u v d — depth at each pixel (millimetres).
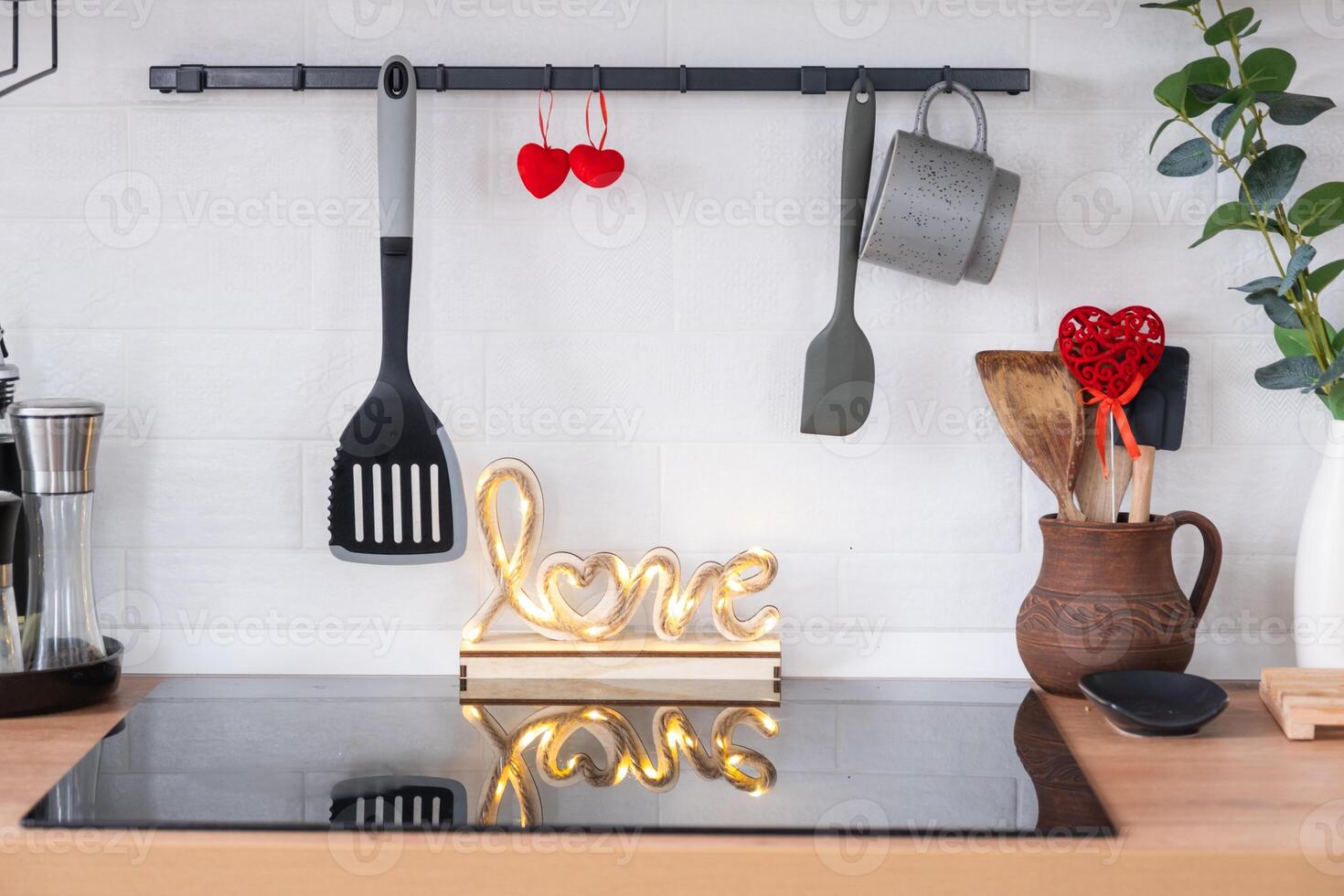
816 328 1237
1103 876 828
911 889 834
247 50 1219
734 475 1249
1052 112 1221
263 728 1082
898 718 1112
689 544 1255
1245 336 1231
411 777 960
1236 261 1227
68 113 1223
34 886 843
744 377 1243
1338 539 1135
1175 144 1219
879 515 1251
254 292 1236
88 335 1239
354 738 1056
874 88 1191
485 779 958
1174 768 971
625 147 1225
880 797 916
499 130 1222
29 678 1090
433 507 1209
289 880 840
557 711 1127
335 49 1219
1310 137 1221
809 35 1215
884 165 1218
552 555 1188
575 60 1219
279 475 1250
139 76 1220
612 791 933
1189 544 1246
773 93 1220
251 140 1225
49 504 1099
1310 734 1028
